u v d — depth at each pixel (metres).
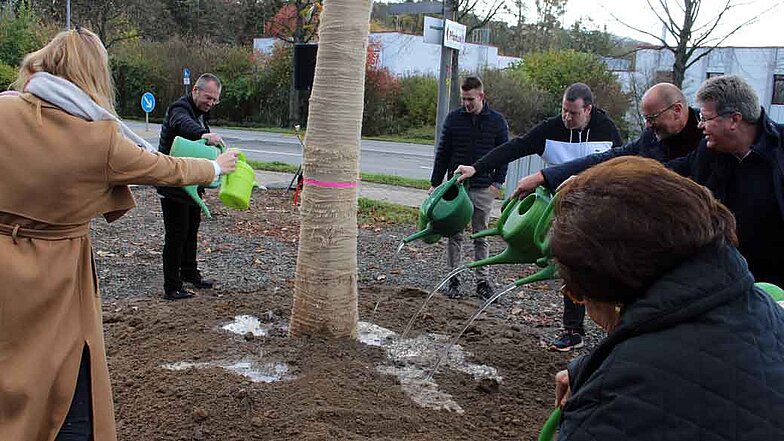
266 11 40.25
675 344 1.37
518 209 3.59
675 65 18.62
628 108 28.42
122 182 2.73
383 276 7.43
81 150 2.59
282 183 14.25
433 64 38.97
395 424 3.51
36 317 2.60
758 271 3.61
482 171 5.11
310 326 4.44
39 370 2.58
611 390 1.39
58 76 2.64
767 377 1.35
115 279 6.86
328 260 4.35
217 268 7.37
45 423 2.66
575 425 1.43
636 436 1.35
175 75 37.69
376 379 4.00
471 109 6.37
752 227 3.50
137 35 39.88
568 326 5.18
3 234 2.58
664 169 1.49
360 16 4.14
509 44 43.34
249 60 37.22
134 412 3.61
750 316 1.40
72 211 2.63
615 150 4.26
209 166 3.04
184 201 5.64
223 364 4.13
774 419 1.33
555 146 5.23
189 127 5.51
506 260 3.67
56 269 2.62
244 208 4.05
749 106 3.36
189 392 3.68
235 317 5.18
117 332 4.92
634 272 1.42
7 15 35.72
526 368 4.62
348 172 4.28
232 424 3.40
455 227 4.71
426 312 5.70
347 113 4.20
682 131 4.02
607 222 1.43
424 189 14.80
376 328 5.00
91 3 38.34
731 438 1.31
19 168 2.54
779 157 3.38
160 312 5.33
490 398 4.05
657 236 1.39
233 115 36.97
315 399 3.61
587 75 31.23
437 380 4.16
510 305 6.49
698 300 1.38
